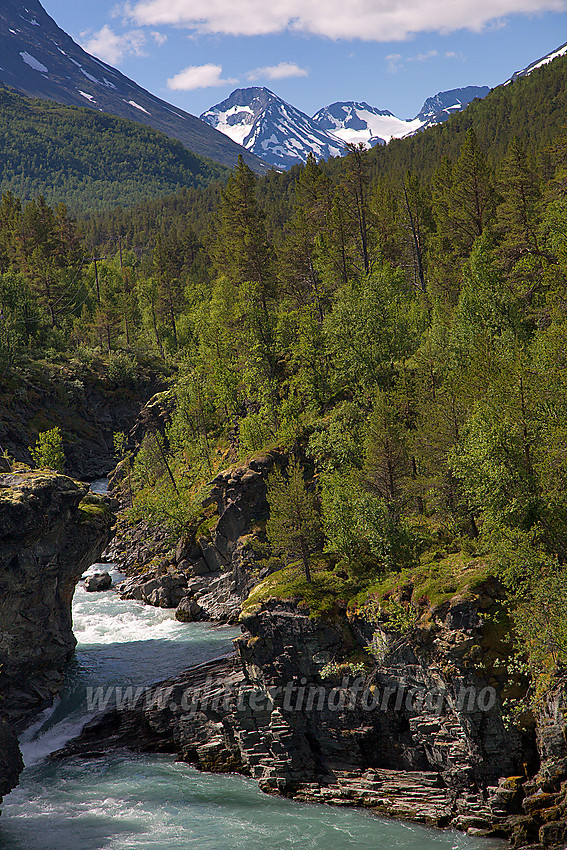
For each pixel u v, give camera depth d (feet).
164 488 307.17
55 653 183.52
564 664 122.42
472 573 144.15
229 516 239.50
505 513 141.90
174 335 556.10
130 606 245.24
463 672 132.98
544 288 236.02
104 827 133.90
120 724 170.30
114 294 595.47
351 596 160.76
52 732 169.99
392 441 184.44
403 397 206.49
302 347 277.64
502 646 133.28
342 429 224.74
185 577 251.80
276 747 150.82
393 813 135.13
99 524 202.69
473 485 154.92
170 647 202.59
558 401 148.77
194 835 130.21
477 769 131.34
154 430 359.46
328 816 136.05
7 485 177.58
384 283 285.84
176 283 563.48
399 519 177.68
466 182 323.57
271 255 382.63
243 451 272.72
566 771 120.78
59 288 533.14
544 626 124.26
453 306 277.44
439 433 175.52
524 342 208.13
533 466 144.46
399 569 165.17
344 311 263.08
